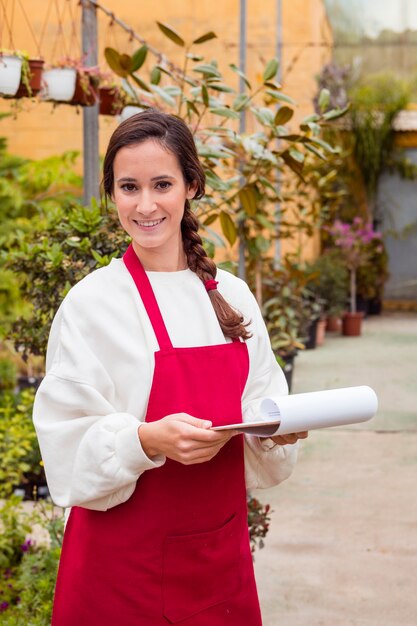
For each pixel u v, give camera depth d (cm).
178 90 323
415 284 1423
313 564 352
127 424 142
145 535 147
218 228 838
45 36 847
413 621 300
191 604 149
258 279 653
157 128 146
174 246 155
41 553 308
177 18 931
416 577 338
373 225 1377
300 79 1073
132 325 149
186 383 148
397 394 720
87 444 142
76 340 147
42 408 148
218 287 162
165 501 147
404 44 1426
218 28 962
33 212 827
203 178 154
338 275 1093
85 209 262
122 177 146
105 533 148
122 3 912
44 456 146
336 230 1116
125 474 139
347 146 1284
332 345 1029
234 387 151
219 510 152
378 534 387
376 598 319
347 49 1439
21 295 276
